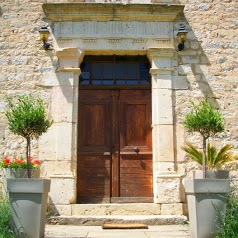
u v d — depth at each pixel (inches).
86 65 285.9
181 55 275.4
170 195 254.5
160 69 270.7
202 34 279.0
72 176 255.0
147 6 271.4
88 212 249.1
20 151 261.3
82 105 281.0
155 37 274.4
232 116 269.9
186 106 269.3
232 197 206.4
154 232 205.9
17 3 280.2
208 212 174.1
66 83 267.7
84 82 283.7
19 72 271.1
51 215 246.4
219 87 272.8
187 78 272.8
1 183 240.1
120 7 271.0
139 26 276.1
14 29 277.0
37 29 276.7
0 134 263.1
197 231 173.8
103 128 279.1
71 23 275.0
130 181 272.8
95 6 270.1
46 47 271.1
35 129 179.6
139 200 269.9
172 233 202.4
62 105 264.8
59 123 262.5
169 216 241.6
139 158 275.6
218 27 280.8
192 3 283.0
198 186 175.2
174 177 256.4
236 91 273.4
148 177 273.3
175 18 277.7
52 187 252.4
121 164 274.7
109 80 285.0
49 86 268.4
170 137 263.6
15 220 168.7
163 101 267.9
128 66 286.8
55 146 260.2
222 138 267.0
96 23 275.1
